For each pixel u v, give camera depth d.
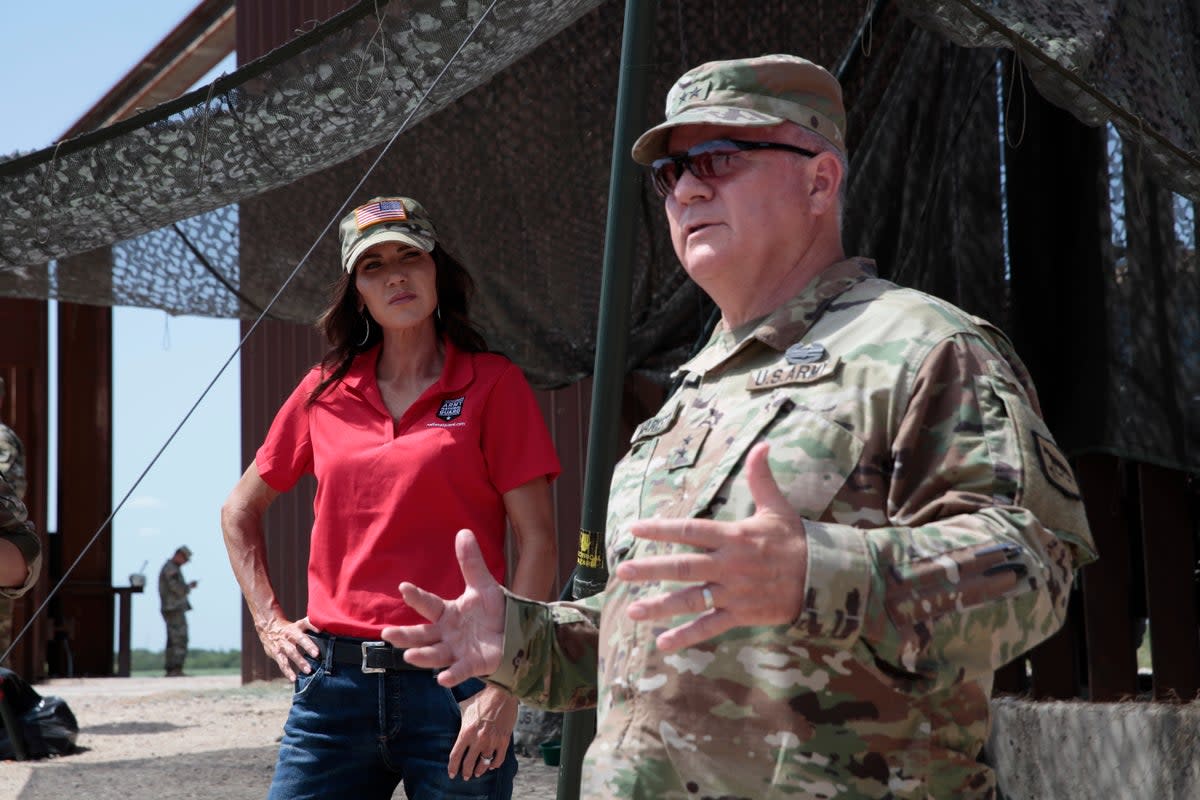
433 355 3.02
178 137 4.63
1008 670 5.07
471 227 6.35
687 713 1.74
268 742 8.24
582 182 6.17
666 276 6.68
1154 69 3.79
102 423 18.19
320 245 6.53
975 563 1.53
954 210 5.17
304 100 4.51
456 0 4.24
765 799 1.67
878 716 1.67
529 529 2.91
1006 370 1.72
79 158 4.73
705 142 1.96
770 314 1.95
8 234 4.92
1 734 7.58
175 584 18.50
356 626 2.77
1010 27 3.48
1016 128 4.97
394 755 2.76
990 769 1.77
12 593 3.45
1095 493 4.75
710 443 1.86
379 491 2.84
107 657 17.84
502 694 2.68
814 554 1.49
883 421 1.73
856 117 5.58
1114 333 4.67
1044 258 4.89
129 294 6.52
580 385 8.69
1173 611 4.61
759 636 1.71
